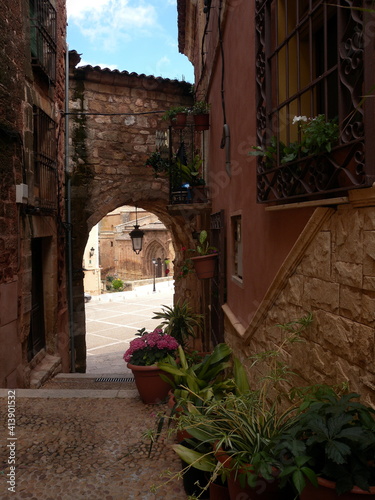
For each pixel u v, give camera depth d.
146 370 4.09
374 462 1.60
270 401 3.22
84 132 9.59
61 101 8.38
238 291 4.75
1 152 4.94
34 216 6.18
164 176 10.36
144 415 3.90
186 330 6.96
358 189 1.95
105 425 3.65
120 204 9.98
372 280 1.92
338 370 2.23
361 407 1.66
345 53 2.04
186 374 3.46
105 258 41.06
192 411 2.52
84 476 2.79
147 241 36.12
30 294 5.88
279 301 3.13
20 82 5.55
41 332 7.25
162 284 30.08
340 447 1.46
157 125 10.30
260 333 3.64
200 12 8.59
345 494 1.52
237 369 3.05
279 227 3.17
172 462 2.99
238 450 2.04
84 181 9.59
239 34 4.49
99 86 9.70
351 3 1.94
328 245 2.34
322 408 1.71
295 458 1.56
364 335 1.99
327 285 2.36
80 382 6.62
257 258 3.82
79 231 9.49
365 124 1.84
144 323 16.28
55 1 7.55
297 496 1.78
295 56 3.00
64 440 3.34
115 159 9.91
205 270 5.88
